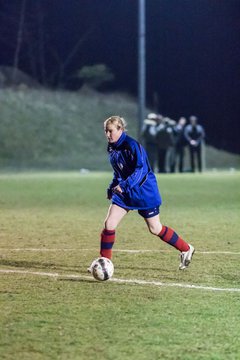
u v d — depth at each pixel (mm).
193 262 29875
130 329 19438
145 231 40281
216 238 37219
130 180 24984
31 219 46281
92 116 130625
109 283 25406
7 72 137125
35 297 23109
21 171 106375
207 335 18969
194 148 102500
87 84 140250
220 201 58781
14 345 17953
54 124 124938
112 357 17094
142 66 98812
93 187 74438
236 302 22547
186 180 84625
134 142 24984
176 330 19391
